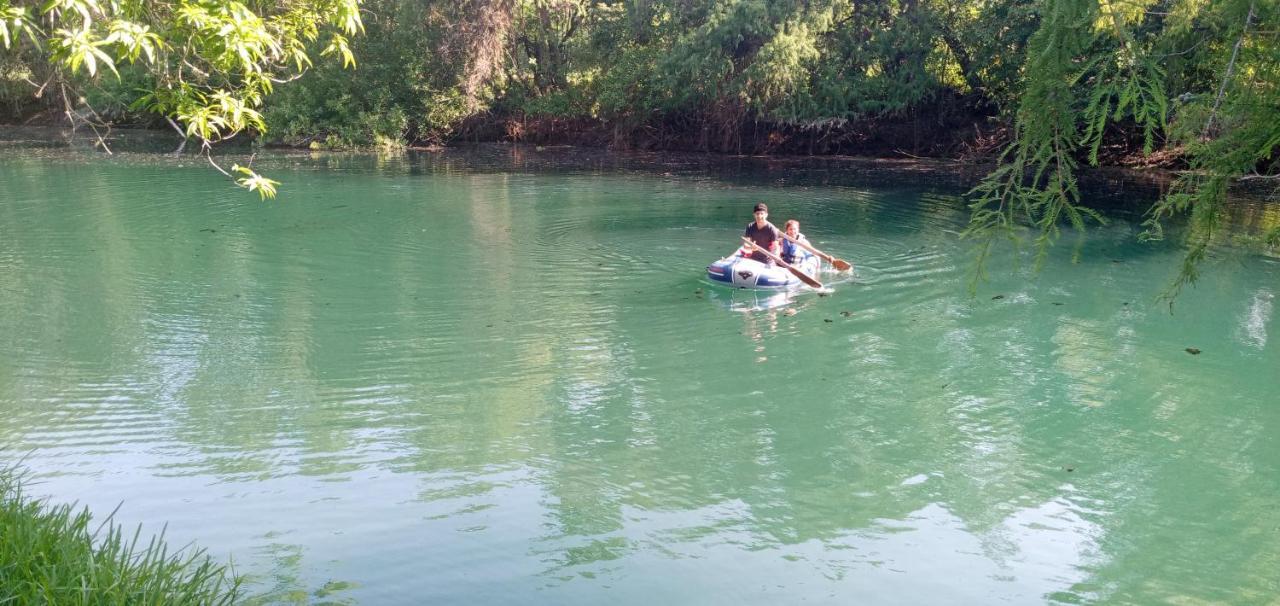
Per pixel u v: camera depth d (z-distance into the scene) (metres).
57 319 10.45
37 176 22.56
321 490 6.37
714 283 12.56
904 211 18.67
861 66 30.52
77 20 4.47
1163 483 6.66
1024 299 11.64
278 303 11.35
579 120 35.06
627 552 5.60
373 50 32.84
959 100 30.42
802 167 27.67
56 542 3.98
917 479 6.70
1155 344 9.88
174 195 19.81
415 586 5.15
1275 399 8.29
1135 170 25.31
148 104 5.01
